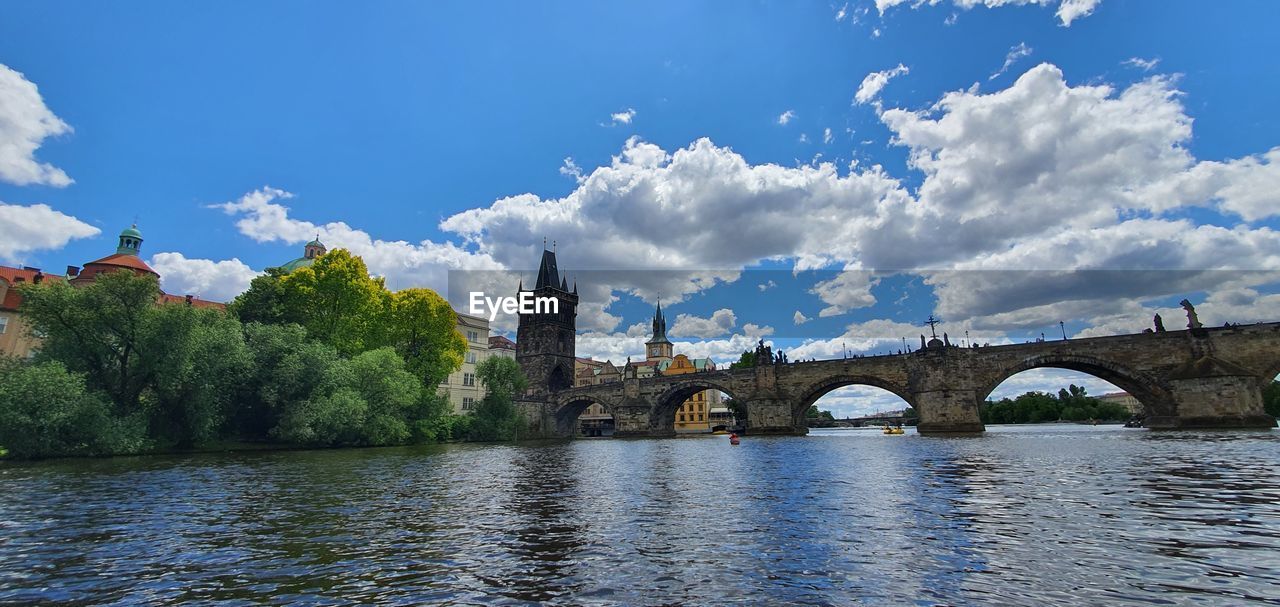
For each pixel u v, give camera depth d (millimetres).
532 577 10672
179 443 53531
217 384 54344
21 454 42125
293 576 10977
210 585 10477
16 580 10953
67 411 42875
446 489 24453
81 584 10664
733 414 180375
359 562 11977
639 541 13570
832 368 92000
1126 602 8477
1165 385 66562
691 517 16734
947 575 10133
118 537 14750
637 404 119938
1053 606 8383
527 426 115375
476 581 10484
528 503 20109
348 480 28297
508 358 102812
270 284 74875
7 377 42781
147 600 9711
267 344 60719
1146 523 13867
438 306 86375
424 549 13055
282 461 41875
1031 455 35656
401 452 54938
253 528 15773
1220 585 9172
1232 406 61250
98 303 48156
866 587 9586
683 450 59594
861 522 15227
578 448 67125
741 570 10844
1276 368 61250
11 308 74812
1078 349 71875
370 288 79688
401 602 9359
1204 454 31500
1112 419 169125
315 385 61000
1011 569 10359
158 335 49000
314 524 16312
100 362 50062
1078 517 14812
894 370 85062
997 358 76938
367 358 67812
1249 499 16766
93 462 40094
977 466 29578
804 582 9977
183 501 21094
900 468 30094
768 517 16406
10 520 17359
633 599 9281
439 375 86375
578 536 14266
